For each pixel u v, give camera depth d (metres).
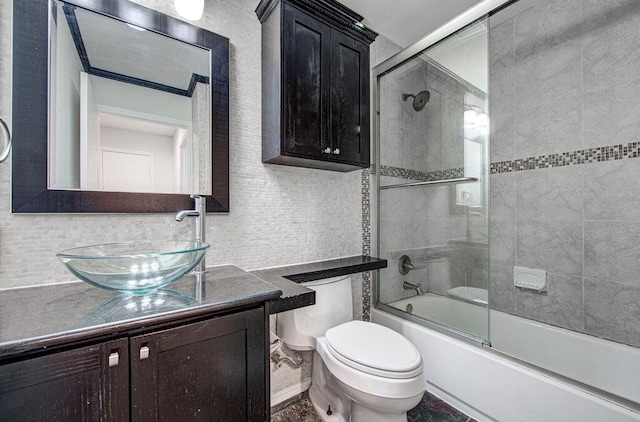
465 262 1.64
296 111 1.28
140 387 0.64
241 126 1.35
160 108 1.15
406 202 1.96
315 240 1.65
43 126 0.92
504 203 1.87
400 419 1.13
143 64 1.12
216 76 1.26
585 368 1.45
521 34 1.78
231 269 1.21
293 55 1.27
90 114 1.01
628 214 1.38
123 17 1.07
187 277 1.05
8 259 0.88
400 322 1.78
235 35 1.34
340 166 1.56
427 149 1.85
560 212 1.62
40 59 0.92
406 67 1.89
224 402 0.77
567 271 1.59
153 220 1.13
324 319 1.44
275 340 1.28
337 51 1.44
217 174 1.26
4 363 0.52
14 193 0.88
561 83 1.61
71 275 0.97
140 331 0.65
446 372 1.49
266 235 1.44
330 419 1.32
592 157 1.50
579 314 1.54
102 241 1.03
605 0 1.45
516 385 1.21
